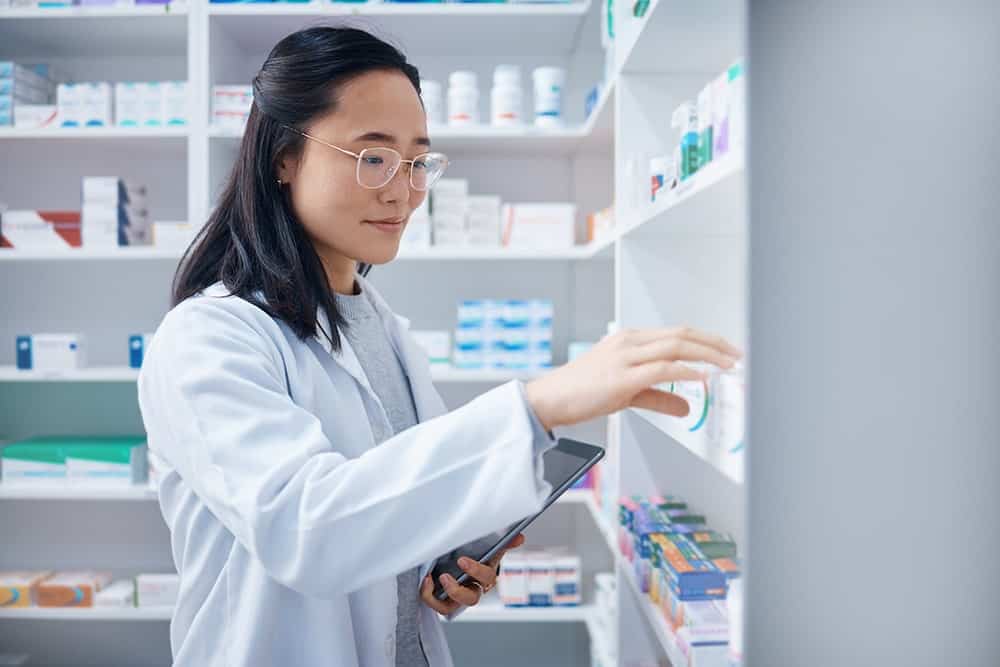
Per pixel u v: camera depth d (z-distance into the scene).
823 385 0.70
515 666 3.12
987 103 0.69
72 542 3.11
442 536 0.70
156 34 2.79
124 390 3.09
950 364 0.70
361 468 0.73
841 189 0.69
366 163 1.02
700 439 1.04
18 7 2.59
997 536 0.69
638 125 1.88
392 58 1.06
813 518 0.70
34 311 3.06
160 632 3.13
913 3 0.69
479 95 3.02
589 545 3.07
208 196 2.60
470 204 2.71
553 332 3.07
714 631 1.21
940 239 0.70
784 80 0.69
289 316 1.04
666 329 0.74
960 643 0.70
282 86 1.03
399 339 1.31
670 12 1.43
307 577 0.72
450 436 0.72
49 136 2.64
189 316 0.92
